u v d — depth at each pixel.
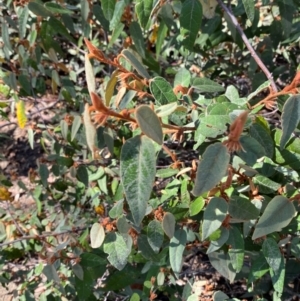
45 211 0.72
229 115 0.32
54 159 0.58
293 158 0.35
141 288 0.54
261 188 0.36
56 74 0.61
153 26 0.62
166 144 0.53
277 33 0.56
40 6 0.55
